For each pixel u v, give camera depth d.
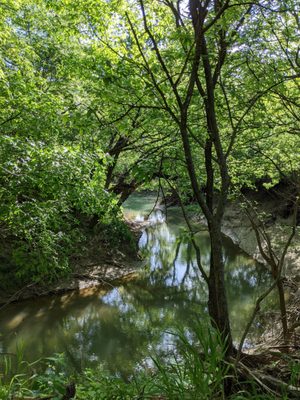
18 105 6.92
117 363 9.95
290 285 12.59
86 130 5.47
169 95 5.73
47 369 9.32
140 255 20.41
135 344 11.18
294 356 4.93
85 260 17.00
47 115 7.12
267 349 5.69
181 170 6.77
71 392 3.94
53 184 5.92
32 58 12.10
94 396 4.17
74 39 11.79
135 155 9.18
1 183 5.79
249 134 8.44
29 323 12.73
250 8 5.32
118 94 5.19
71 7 7.96
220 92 6.20
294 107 8.70
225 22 4.56
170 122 5.60
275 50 6.46
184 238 4.65
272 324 10.23
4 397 3.81
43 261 6.35
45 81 10.65
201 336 3.74
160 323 12.77
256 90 5.84
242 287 15.62
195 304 14.58
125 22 6.65
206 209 4.49
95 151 6.99
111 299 15.07
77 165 6.20
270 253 8.15
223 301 4.52
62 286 14.99
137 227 26.73
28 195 6.46
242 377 4.18
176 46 6.04
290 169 10.36
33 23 12.50
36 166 5.67
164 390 3.65
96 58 7.45
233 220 25.27
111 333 12.16
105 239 18.69
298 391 3.83
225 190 4.57
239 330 11.04
